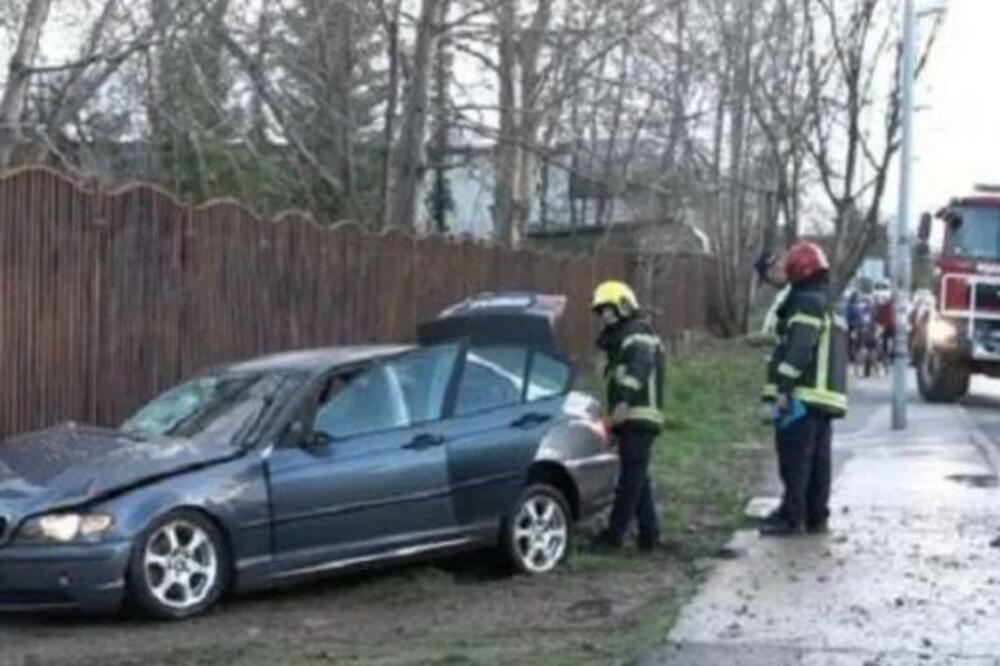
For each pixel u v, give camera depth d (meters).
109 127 20.00
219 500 10.34
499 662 8.68
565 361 12.45
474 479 11.55
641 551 12.62
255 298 15.95
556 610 10.52
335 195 23.20
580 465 12.16
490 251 23.59
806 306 12.74
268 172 22.00
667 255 39.62
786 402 12.76
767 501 14.91
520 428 11.88
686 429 21.36
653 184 36.47
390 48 22.75
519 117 25.78
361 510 10.96
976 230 29.33
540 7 24.20
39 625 10.17
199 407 11.29
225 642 9.59
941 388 29.58
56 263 13.04
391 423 11.30
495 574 11.91
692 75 40.28
